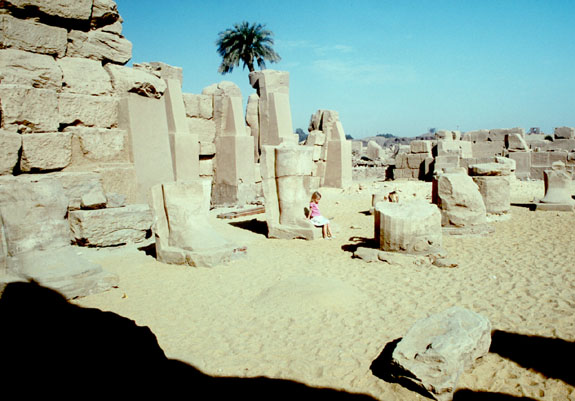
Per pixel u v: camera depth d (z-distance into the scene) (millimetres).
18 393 1735
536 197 13141
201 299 4535
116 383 1934
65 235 5438
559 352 3299
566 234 7535
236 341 3574
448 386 2711
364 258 6000
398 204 6332
